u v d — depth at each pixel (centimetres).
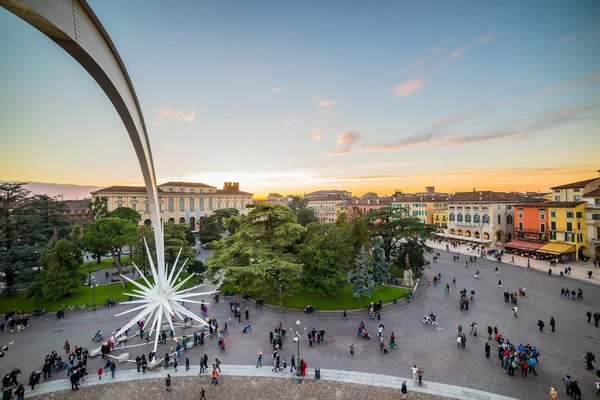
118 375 2602
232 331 3412
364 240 5428
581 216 6969
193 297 4584
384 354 2895
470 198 9894
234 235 4731
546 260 6969
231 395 2330
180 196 12875
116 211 9081
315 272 4256
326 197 16438
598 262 6456
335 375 2569
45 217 6000
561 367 2645
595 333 3288
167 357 2722
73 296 4544
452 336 3253
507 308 4050
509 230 9194
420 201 11862
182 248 5419
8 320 3759
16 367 2717
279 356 2862
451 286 5084
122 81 1700
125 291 4803
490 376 2530
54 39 1098
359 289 4228
